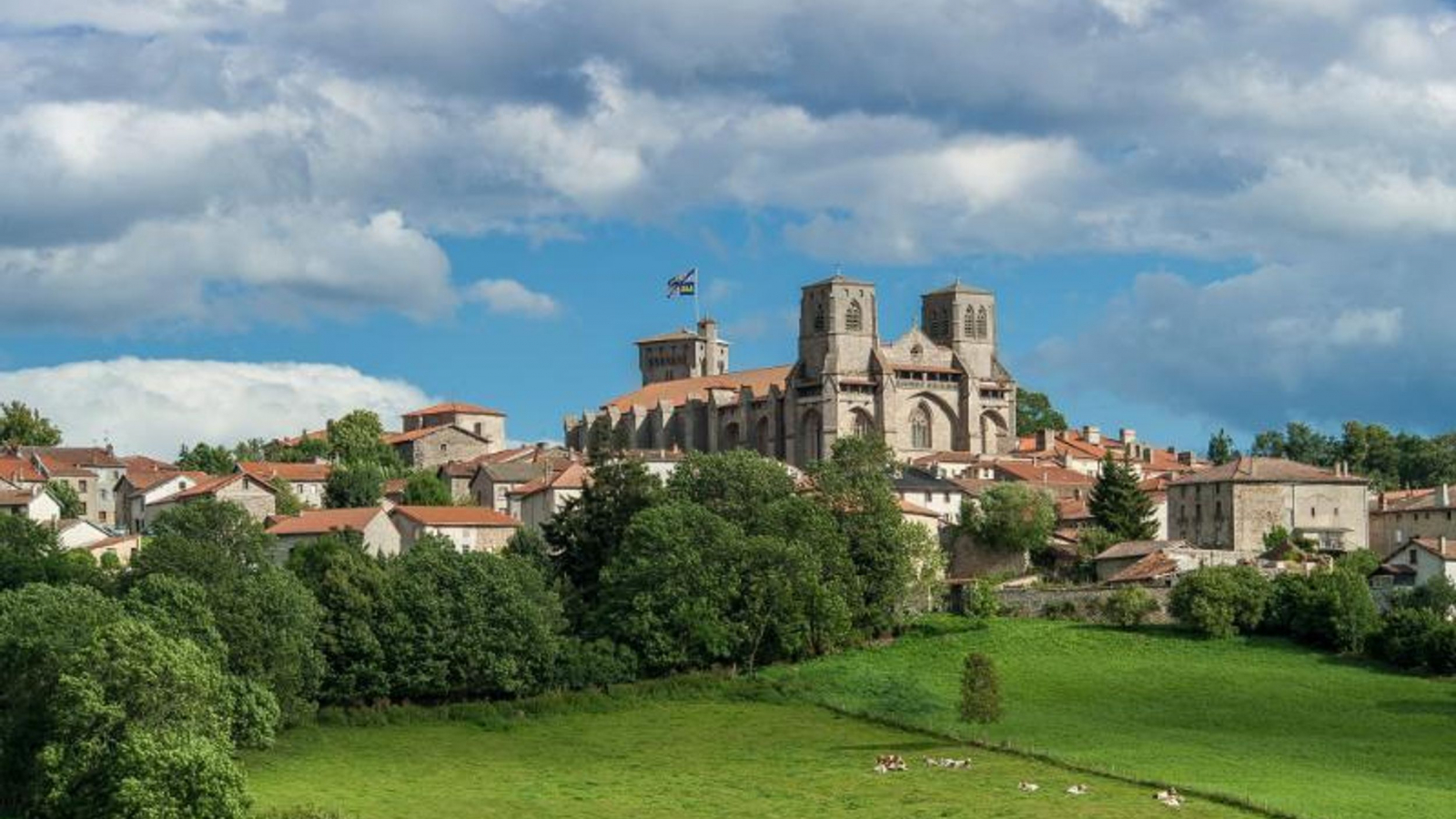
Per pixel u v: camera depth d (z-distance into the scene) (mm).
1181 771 150125
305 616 174625
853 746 166125
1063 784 145000
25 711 136625
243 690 157750
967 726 172250
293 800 142375
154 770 121688
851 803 140250
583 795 146250
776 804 140875
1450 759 158250
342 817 133625
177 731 130375
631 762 162250
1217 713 178500
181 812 121312
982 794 141250
